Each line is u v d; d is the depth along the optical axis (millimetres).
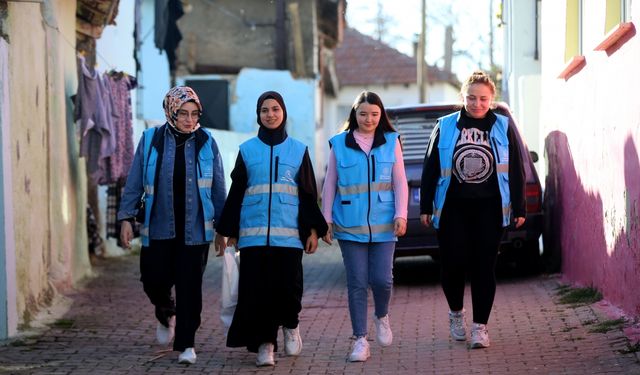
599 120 14320
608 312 13164
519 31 23719
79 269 19172
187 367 11273
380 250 11562
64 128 17453
